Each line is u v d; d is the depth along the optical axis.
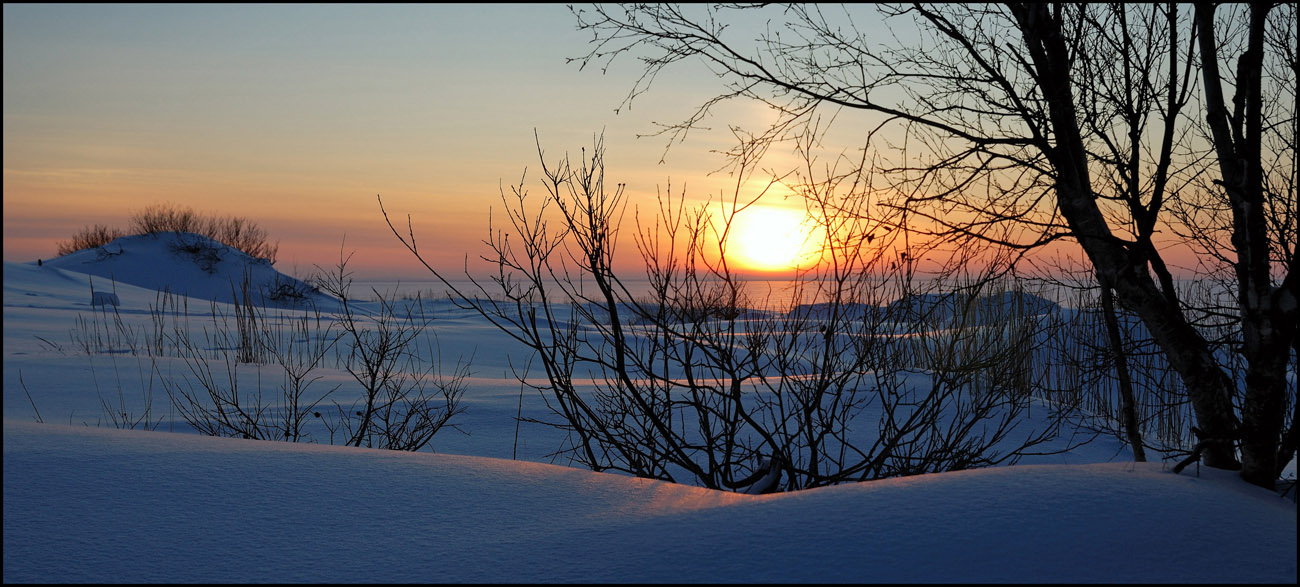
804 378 4.42
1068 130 3.33
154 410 6.23
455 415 6.45
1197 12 3.27
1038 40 3.29
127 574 2.22
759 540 2.25
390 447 5.52
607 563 2.21
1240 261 3.34
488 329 15.44
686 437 5.42
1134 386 6.46
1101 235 3.33
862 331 4.04
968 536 2.20
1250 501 2.55
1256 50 2.97
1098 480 2.58
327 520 2.66
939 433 4.23
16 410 5.93
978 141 3.32
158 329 13.63
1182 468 3.01
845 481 4.06
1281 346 2.95
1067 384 6.86
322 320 15.34
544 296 3.98
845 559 2.11
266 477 3.08
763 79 3.51
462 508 2.79
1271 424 2.98
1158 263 3.44
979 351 4.65
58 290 24.48
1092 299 5.61
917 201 3.24
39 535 2.47
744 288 3.98
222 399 6.20
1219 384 3.29
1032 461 5.65
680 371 6.99
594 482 3.14
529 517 2.69
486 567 2.24
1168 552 2.11
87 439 3.53
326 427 6.08
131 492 2.87
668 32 3.55
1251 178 3.02
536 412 6.52
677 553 2.22
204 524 2.60
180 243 41.50
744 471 4.62
